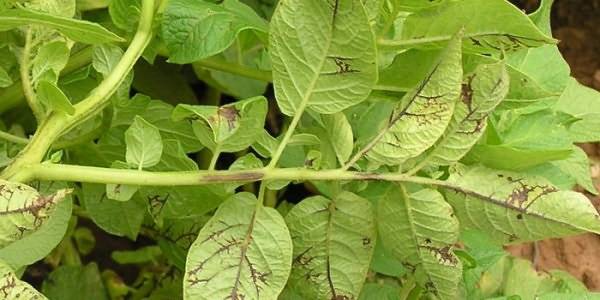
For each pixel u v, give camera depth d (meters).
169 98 0.91
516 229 0.56
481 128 0.55
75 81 0.69
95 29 0.53
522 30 0.54
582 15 1.14
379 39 0.58
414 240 0.57
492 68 0.54
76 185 0.73
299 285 0.60
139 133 0.56
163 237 0.74
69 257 0.93
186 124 0.67
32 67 0.58
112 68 0.60
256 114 0.54
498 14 0.54
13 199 0.47
